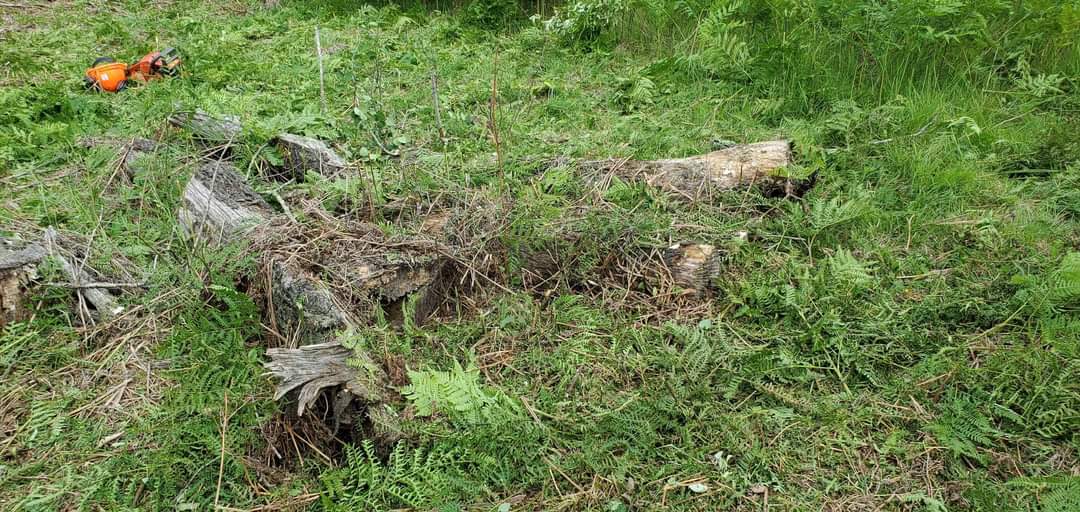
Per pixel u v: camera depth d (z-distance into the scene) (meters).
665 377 2.79
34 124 5.18
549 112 5.74
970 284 3.35
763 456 2.49
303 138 4.62
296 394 2.59
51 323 3.28
